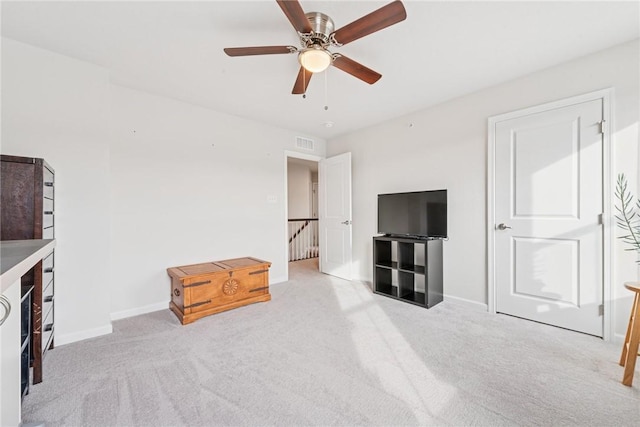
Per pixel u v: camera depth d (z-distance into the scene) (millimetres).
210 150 3322
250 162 3711
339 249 4309
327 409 1415
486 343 2096
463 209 2955
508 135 2611
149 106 2863
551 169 2369
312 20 1693
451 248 3055
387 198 3502
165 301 2953
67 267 2162
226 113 3461
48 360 1892
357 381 1646
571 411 1381
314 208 8008
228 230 3482
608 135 2092
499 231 2682
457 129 3000
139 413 1393
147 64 2311
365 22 1457
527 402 1449
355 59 2230
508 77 2545
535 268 2471
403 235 3387
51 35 1930
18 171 1686
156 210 2912
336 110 3365
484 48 2090
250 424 1317
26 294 1509
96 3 1628
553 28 1856
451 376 1684
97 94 2311
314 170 7832
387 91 2826
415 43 2020
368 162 4016
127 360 1893
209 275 2729
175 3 1633
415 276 3424
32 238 1710
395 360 1872
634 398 1464
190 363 1854
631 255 2012
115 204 2664
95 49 2100
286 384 1621
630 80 2008
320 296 3338
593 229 2168
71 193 2188
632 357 1555
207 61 2273
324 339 2195
